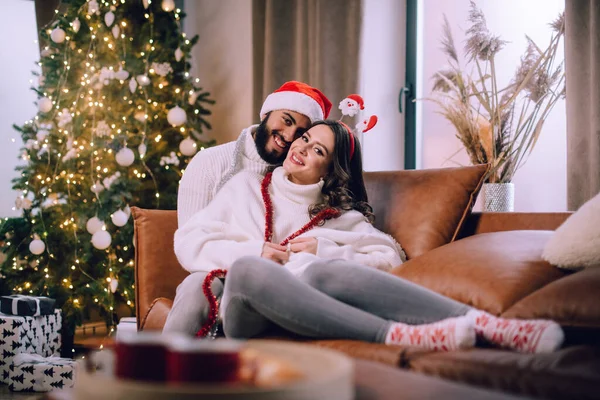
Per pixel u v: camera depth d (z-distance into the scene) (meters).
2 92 4.54
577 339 1.44
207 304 1.92
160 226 2.49
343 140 2.31
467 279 1.71
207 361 0.83
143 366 0.86
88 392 0.84
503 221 2.24
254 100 4.01
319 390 0.81
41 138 3.80
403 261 2.24
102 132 3.63
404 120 3.99
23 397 2.77
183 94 3.96
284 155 2.43
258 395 0.78
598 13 2.66
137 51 3.89
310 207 2.25
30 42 4.69
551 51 3.28
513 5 3.47
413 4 3.95
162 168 3.89
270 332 1.73
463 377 1.26
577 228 1.66
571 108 2.76
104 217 3.51
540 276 1.66
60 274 3.67
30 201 3.83
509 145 3.13
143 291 2.42
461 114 3.27
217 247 2.06
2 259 4.09
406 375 1.02
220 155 2.37
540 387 1.16
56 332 3.29
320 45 3.62
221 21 4.60
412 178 2.40
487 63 3.55
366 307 1.62
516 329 1.38
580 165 2.73
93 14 3.84
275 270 1.61
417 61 3.95
